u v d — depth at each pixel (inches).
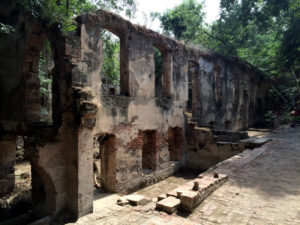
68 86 255.4
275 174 274.1
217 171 288.7
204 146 488.4
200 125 530.9
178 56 468.1
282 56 727.1
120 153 332.8
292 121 726.5
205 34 843.4
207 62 572.7
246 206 194.2
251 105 878.4
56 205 250.5
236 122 733.3
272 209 187.2
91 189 256.7
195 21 740.7
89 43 287.7
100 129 303.3
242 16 753.0
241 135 497.0
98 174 416.8
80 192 245.4
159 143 414.9
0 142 348.2
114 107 324.2
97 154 503.2
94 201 291.4
